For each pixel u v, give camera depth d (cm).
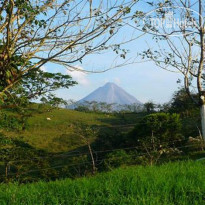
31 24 888
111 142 2341
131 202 605
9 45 839
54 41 857
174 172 855
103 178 842
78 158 1783
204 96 1475
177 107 3438
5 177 1559
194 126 2553
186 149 1956
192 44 1464
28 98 1014
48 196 693
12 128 1267
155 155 1697
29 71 858
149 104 5594
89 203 643
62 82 1013
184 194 639
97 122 4719
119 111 6253
